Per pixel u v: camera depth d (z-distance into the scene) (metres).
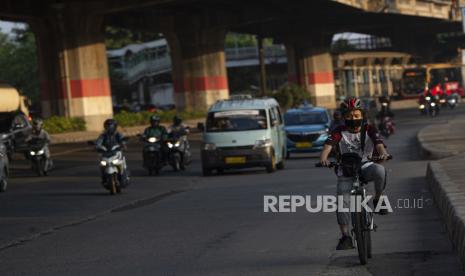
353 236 23.44
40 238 32.12
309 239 27.56
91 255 26.75
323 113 80.38
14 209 44.12
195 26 174.62
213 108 64.31
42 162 70.25
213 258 24.84
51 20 141.00
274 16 169.62
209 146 61.94
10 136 91.25
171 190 52.09
